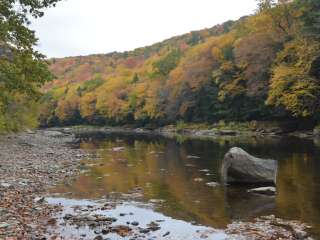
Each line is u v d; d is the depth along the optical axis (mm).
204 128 85125
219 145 44469
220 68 82250
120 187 20797
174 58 124062
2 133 59625
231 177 21031
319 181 20859
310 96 54000
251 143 45188
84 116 149250
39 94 21484
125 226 13578
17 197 17656
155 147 45406
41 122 162750
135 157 34688
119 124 134000
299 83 52688
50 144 52125
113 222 14203
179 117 100125
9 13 17688
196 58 98312
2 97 22500
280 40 64312
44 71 20219
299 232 12562
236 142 47625
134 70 173500
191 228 13430
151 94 113562
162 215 15172
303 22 57719
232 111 79688
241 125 73750
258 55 67000
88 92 158250
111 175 24656
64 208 16219
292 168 25062
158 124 110562
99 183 21969
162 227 13586
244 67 74562
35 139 60594
